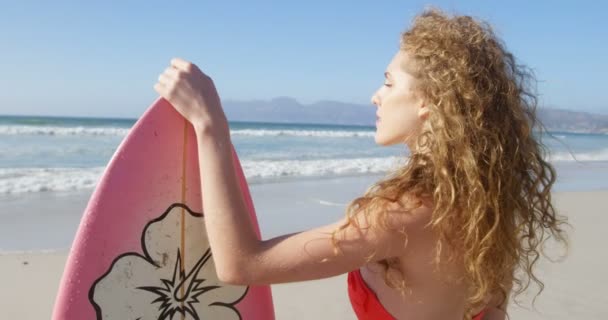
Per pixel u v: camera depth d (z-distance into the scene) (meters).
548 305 4.48
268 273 1.42
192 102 1.57
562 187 12.30
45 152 15.13
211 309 1.85
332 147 23.59
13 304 4.11
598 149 28.92
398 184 1.43
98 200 1.72
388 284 1.47
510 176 1.49
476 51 1.51
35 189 8.88
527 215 1.58
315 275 1.42
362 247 1.39
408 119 1.56
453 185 1.41
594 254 6.01
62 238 5.94
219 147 1.52
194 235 1.83
